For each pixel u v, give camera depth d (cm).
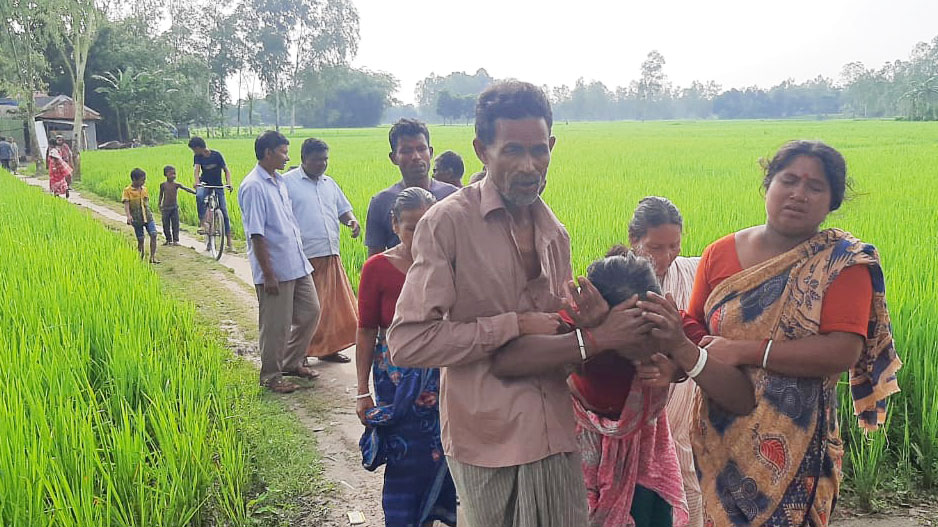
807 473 252
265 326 581
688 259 350
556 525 232
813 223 246
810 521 256
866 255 239
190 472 377
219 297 909
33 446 339
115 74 5391
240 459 407
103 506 339
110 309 581
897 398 462
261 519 389
